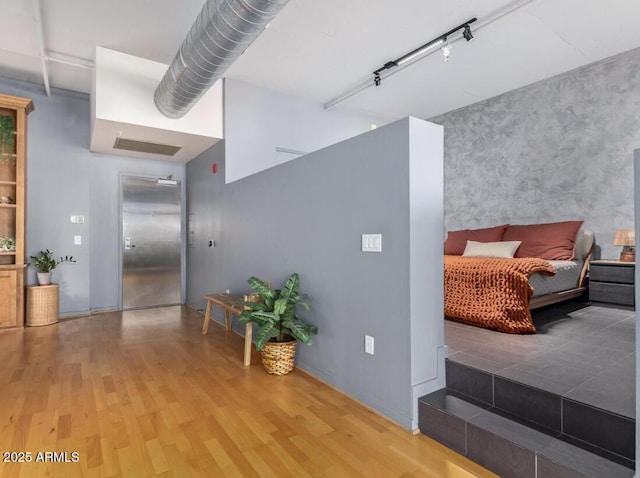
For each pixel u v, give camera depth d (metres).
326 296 2.77
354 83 4.49
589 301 3.88
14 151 4.40
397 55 3.78
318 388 2.64
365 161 2.42
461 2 2.92
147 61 3.87
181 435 2.00
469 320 3.04
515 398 1.91
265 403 2.39
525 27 3.24
